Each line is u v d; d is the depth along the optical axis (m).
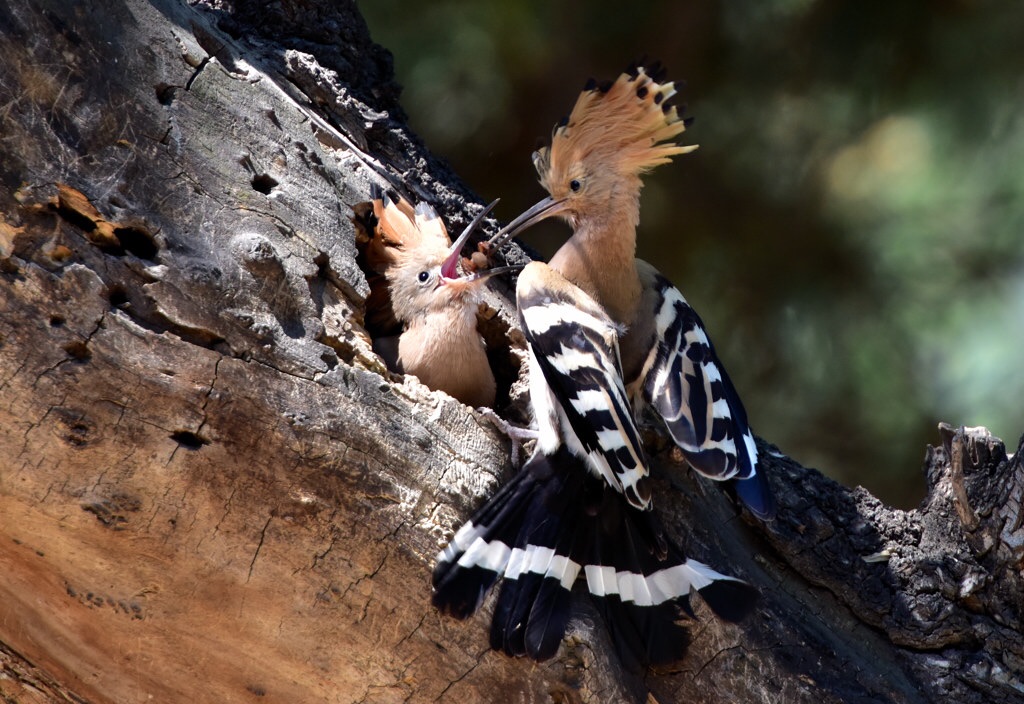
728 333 13.06
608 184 8.83
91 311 6.23
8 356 6.13
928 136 12.66
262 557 6.63
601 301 8.62
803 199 12.88
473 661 6.96
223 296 6.53
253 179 7.06
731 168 12.88
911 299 12.84
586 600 7.18
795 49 12.67
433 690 7.00
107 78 6.48
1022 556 7.78
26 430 6.20
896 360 12.88
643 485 7.23
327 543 6.70
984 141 12.56
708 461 7.77
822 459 13.09
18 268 6.14
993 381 12.67
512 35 12.59
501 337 8.95
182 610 6.69
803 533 7.96
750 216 12.93
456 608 6.90
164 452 6.37
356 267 7.38
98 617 6.73
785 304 13.00
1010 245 12.62
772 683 7.45
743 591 7.26
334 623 6.80
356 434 6.75
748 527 8.09
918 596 7.91
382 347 8.62
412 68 12.68
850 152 12.81
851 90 12.69
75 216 6.29
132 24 6.71
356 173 8.36
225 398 6.44
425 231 8.84
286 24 9.10
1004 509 7.80
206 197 6.74
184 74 6.88
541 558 7.16
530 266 8.27
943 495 8.14
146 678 6.92
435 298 8.45
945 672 7.88
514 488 7.34
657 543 7.32
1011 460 7.84
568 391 7.44
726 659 7.38
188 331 6.44
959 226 12.70
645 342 8.45
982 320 12.75
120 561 6.55
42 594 6.73
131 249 6.50
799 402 13.06
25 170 6.17
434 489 7.00
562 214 8.94
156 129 6.64
